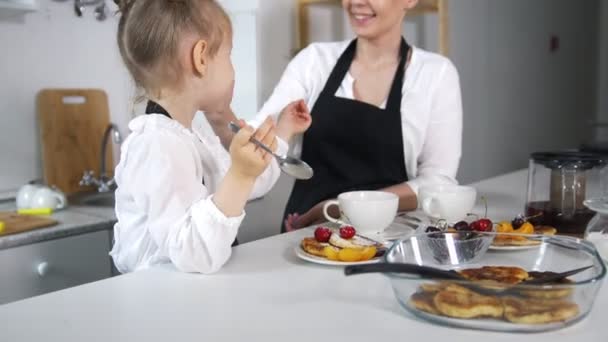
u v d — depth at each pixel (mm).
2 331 708
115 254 1118
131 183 989
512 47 4207
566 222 1130
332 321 724
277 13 2605
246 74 2561
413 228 1211
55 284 1770
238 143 892
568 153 1215
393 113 1603
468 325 691
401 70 1634
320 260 950
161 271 942
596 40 5328
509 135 4301
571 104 5125
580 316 687
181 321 731
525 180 1805
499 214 1330
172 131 1027
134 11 1070
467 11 3658
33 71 2146
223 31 1084
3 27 2049
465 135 3773
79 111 2275
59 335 694
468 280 696
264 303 792
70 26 2232
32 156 2182
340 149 1653
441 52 2850
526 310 671
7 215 1882
